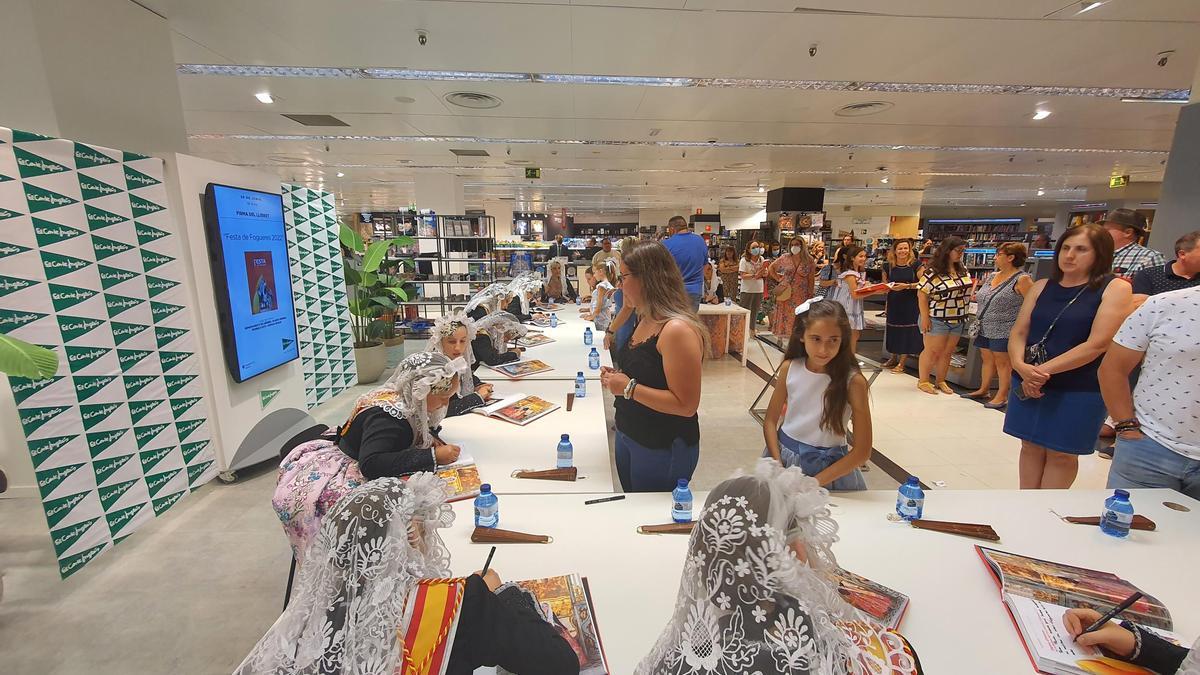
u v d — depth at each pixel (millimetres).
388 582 748
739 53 3988
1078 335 2068
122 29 2980
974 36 3643
